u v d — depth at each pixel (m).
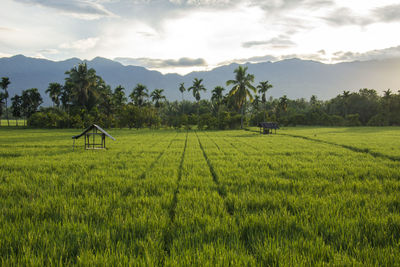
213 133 48.31
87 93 72.31
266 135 41.59
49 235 4.37
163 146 23.02
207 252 3.74
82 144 24.53
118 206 6.14
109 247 3.97
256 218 5.09
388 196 6.71
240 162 13.36
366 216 5.18
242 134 44.62
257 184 8.51
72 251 3.94
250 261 3.51
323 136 36.19
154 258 3.55
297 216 5.37
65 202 6.23
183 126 72.00
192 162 13.57
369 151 18.62
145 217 5.20
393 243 3.99
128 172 10.62
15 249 4.00
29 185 8.23
